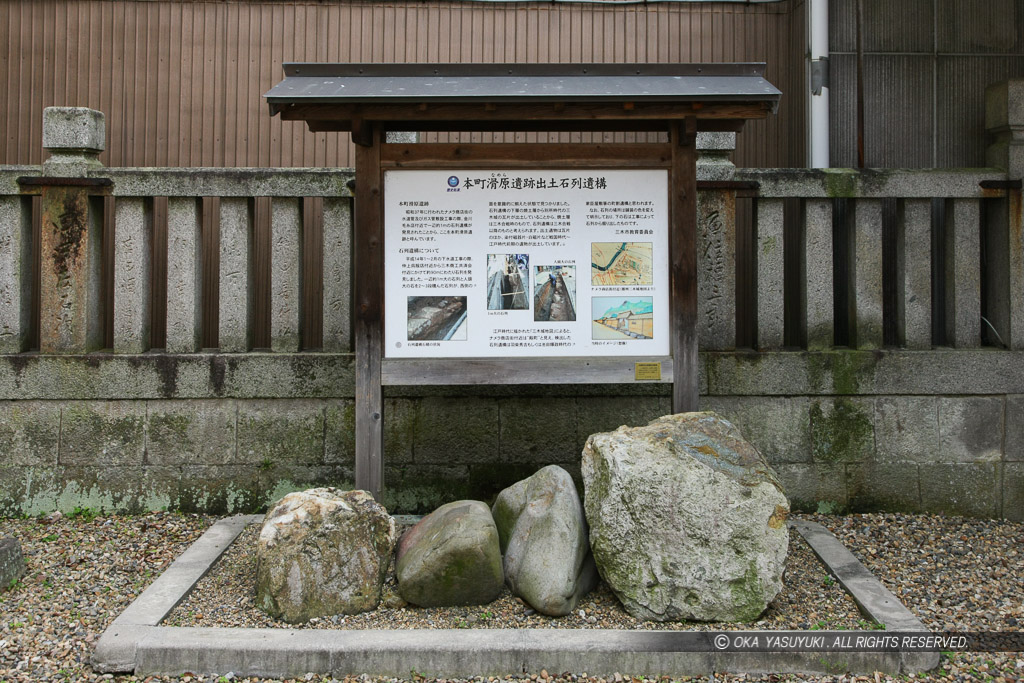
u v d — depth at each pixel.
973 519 6.25
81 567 5.32
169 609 4.55
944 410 6.29
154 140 7.56
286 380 6.15
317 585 4.54
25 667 4.15
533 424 6.26
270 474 6.21
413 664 4.13
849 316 6.49
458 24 7.64
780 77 7.70
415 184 5.18
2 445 6.12
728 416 6.29
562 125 5.58
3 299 6.16
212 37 7.59
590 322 5.19
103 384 6.12
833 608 4.71
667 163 5.20
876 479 6.31
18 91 7.52
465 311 5.18
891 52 7.48
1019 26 7.53
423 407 6.26
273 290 6.25
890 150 7.51
